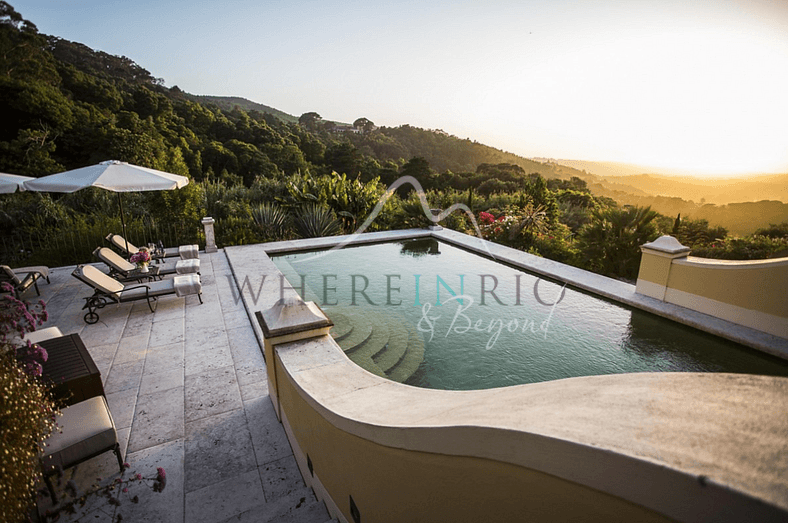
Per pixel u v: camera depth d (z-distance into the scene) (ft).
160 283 20.22
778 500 1.22
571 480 2.43
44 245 32.37
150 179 22.93
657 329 17.95
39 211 36.63
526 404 3.51
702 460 1.69
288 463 9.86
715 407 2.15
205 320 18.60
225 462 9.87
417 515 4.65
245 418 11.57
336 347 9.91
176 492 8.91
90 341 16.42
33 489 6.30
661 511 1.85
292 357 9.40
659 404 2.45
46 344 10.99
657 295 20.35
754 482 1.37
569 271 25.27
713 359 15.43
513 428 2.88
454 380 13.93
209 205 43.06
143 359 14.97
